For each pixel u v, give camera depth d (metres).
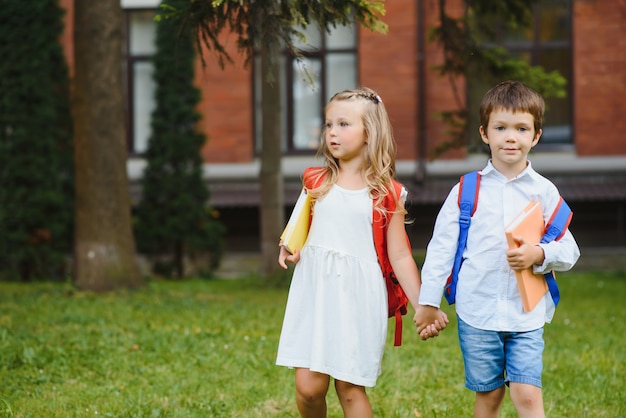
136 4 17.05
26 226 14.93
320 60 17.05
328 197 4.05
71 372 6.25
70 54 16.53
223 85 16.89
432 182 16.84
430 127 16.73
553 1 16.89
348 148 4.04
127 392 5.68
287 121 17.17
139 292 10.63
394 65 16.75
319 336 3.95
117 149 10.77
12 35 14.87
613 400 5.53
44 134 14.92
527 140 3.92
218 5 5.36
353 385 4.04
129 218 10.91
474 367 3.93
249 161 16.94
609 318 9.73
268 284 12.98
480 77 11.26
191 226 15.69
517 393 3.82
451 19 11.02
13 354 6.48
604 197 16.06
